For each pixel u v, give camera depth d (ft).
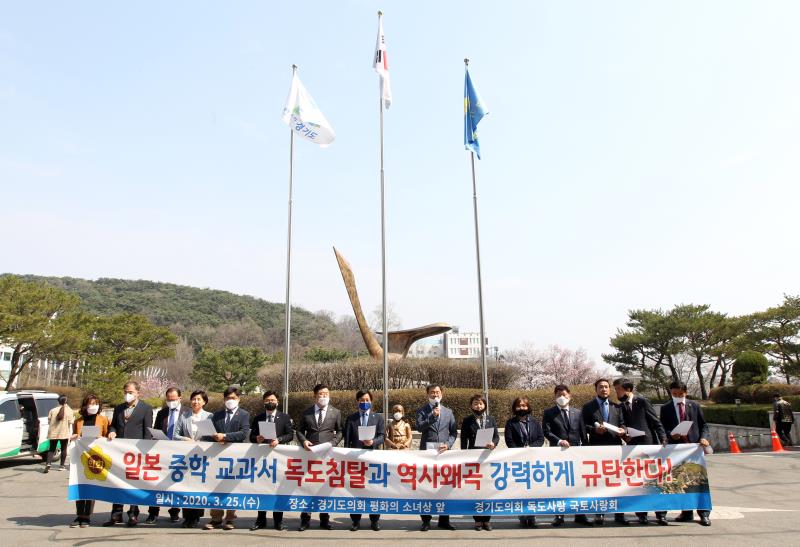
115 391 102.89
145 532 23.73
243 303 365.20
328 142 51.11
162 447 25.27
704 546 20.85
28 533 23.36
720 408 89.35
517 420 26.48
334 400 58.03
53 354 99.71
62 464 45.09
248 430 26.27
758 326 102.58
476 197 47.98
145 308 317.42
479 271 46.57
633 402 26.63
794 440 69.51
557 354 121.90
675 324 123.13
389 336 77.05
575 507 24.73
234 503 24.66
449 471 24.90
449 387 66.08
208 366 152.35
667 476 25.13
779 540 21.63
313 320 360.48
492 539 22.47
